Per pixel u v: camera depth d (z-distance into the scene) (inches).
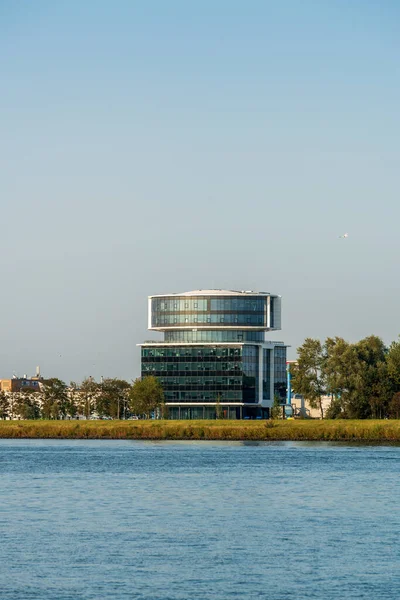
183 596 4493.1
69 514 6796.3
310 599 4448.8
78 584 4692.4
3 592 4559.5
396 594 4525.1
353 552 5418.3
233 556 5300.2
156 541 5723.4
